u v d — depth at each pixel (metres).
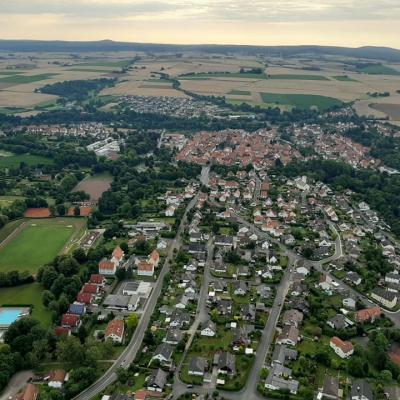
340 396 199.25
